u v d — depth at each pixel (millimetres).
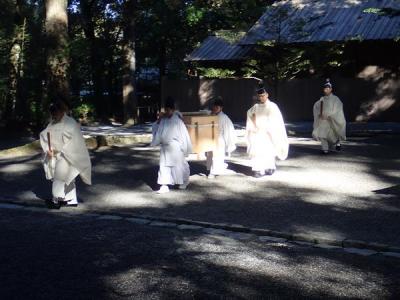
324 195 9180
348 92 23609
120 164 12734
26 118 23016
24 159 13750
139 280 5426
